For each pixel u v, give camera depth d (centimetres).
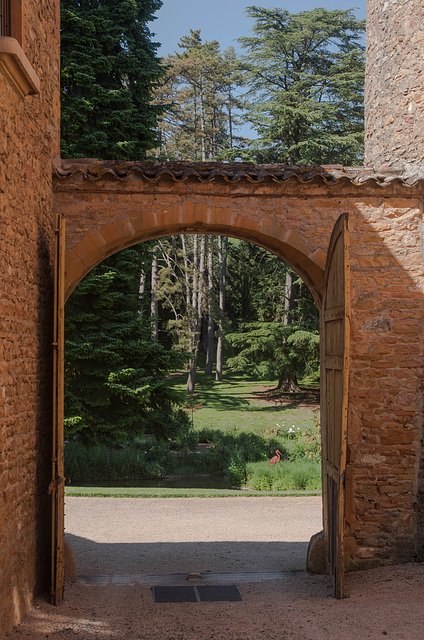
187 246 3253
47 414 602
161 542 830
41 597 562
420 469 659
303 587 618
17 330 496
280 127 2345
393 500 658
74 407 1238
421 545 654
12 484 478
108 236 632
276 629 484
